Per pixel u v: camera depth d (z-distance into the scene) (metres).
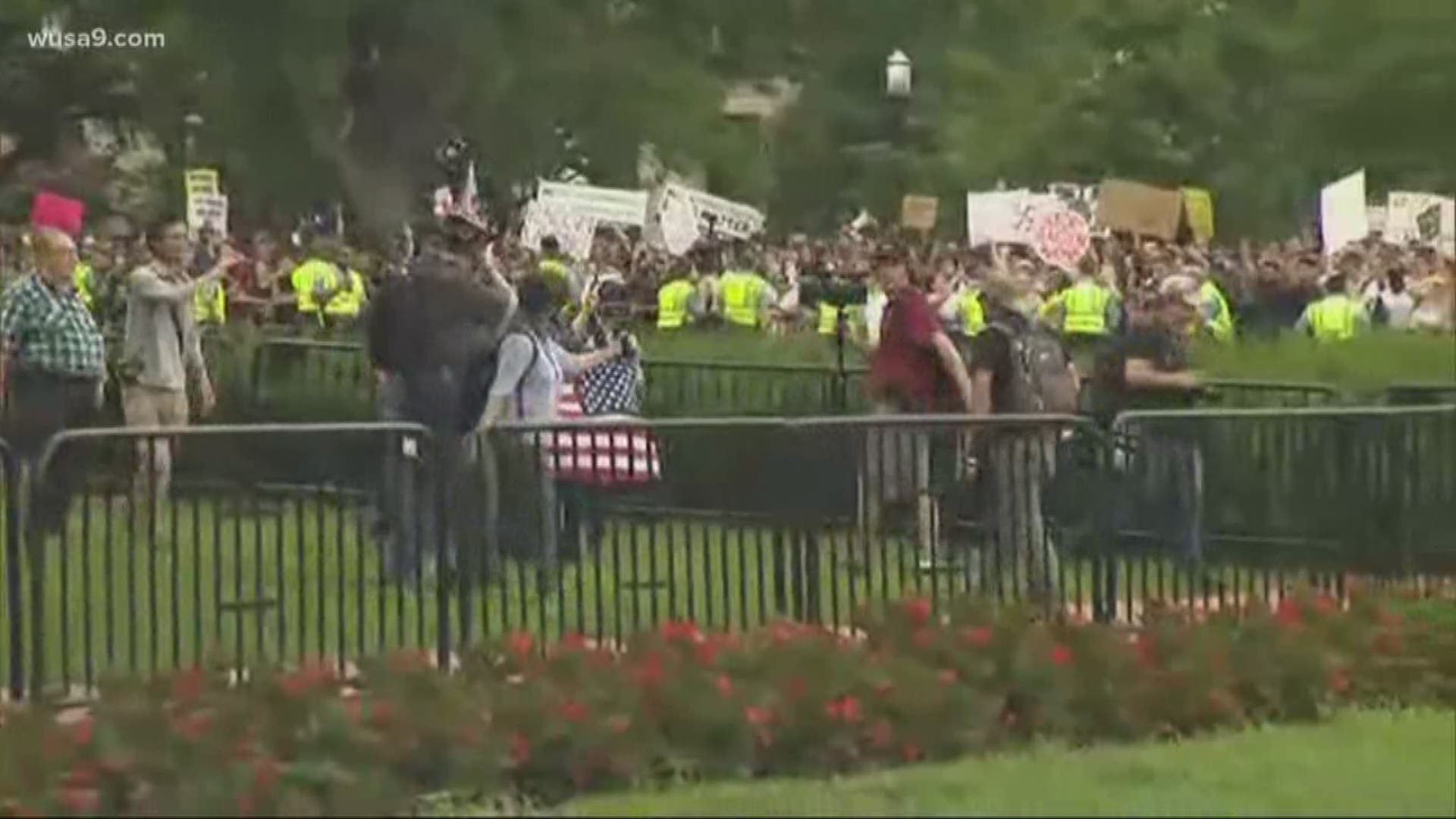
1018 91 189.12
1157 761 40.53
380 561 48.25
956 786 38.22
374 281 92.12
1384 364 89.62
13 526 46.22
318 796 36.09
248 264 108.19
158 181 133.38
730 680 40.50
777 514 51.16
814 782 39.00
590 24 124.62
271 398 90.19
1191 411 57.09
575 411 68.25
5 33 127.19
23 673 46.31
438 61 120.56
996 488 53.38
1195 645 45.66
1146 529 55.28
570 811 36.53
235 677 43.56
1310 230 170.88
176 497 46.78
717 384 88.31
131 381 71.06
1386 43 145.12
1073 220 104.12
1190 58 181.25
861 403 86.06
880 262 80.19
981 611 45.66
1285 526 57.34
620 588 49.97
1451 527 59.59
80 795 36.16
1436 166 147.25
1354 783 38.81
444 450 48.72
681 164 141.62
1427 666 49.03
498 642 44.38
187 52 121.25
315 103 121.19
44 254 65.19
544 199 113.81
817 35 135.38
